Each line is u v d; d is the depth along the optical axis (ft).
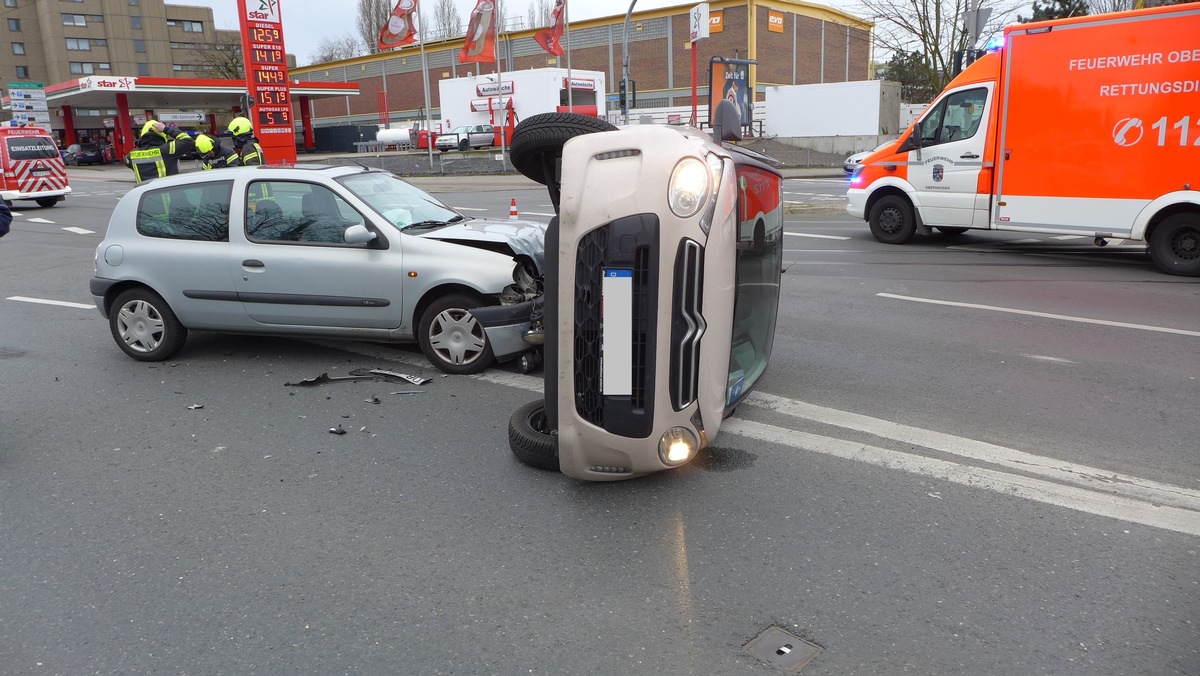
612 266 11.61
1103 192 32.48
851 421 16.48
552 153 14.38
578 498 13.35
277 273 20.39
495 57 113.60
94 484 14.38
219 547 12.08
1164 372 19.25
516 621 10.08
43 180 71.67
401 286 19.67
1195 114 29.78
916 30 100.32
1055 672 8.88
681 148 11.62
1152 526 12.01
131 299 21.74
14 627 10.23
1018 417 16.57
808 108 132.26
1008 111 34.73
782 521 12.40
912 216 39.52
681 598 10.47
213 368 21.26
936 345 21.95
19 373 21.26
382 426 16.79
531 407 15.71
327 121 253.85
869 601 10.29
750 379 15.26
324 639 9.84
